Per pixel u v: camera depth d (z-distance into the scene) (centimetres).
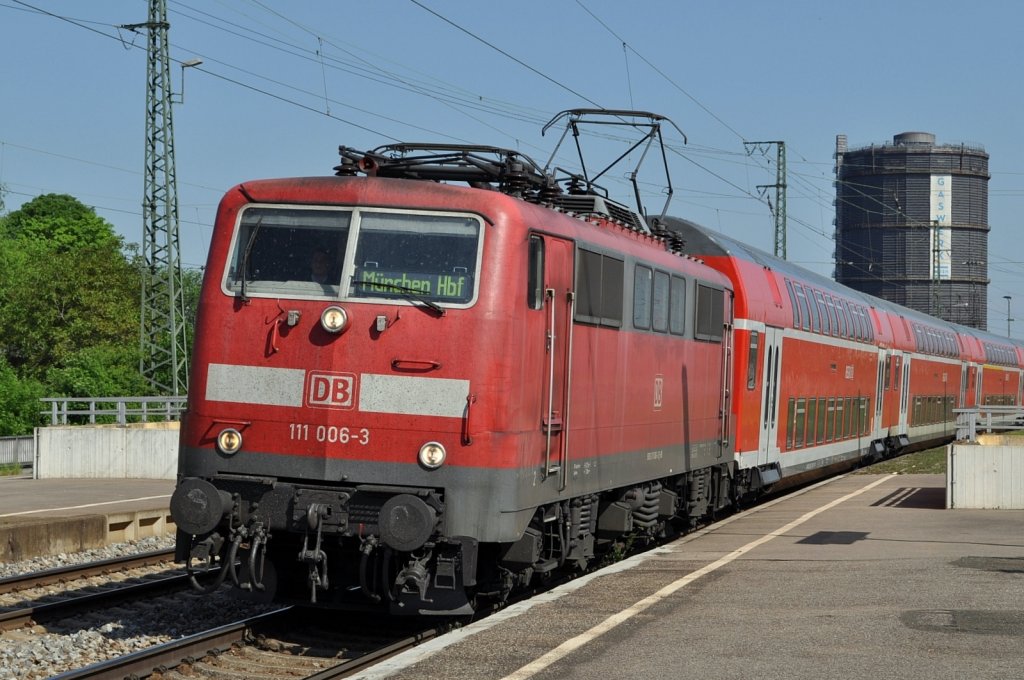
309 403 1133
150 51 4778
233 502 1145
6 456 4006
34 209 9238
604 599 1206
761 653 953
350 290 1144
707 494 2025
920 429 4331
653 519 1714
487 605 1296
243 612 1351
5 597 1443
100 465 3083
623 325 1487
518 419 1152
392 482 1115
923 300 17500
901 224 17550
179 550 1161
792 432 2617
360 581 1111
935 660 919
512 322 1142
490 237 1145
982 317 17612
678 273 1730
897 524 1911
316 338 1139
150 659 1052
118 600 1396
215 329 1169
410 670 904
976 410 2319
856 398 3319
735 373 2216
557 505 1305
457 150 1315
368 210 1165
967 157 17650
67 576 1570
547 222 1234
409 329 1128
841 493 2533
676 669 902
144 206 4856
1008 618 1075
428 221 1156
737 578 1340
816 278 3089
